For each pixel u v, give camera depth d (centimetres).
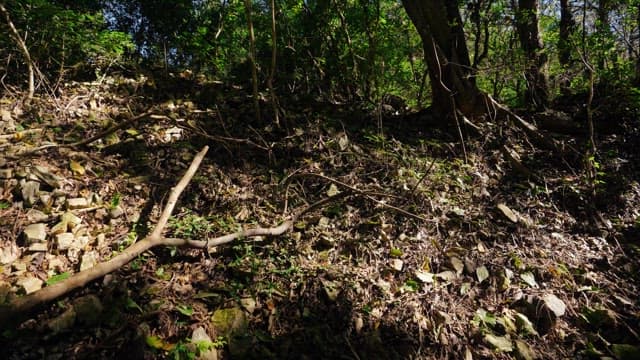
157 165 439
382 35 712
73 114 493
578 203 482
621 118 612
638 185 518
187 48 745
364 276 346
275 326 294
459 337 307
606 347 310
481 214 443
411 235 405
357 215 423
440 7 586
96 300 275
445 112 631
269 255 353
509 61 625
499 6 650
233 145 494
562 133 618
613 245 429
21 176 361
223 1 782
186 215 385
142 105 552
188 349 259
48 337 251
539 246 412
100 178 402
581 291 359
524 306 339
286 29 690
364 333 297
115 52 617
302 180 468
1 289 271
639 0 534
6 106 469
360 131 581
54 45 545
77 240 327
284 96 642
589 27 622
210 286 315
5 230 319
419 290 340
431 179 493
